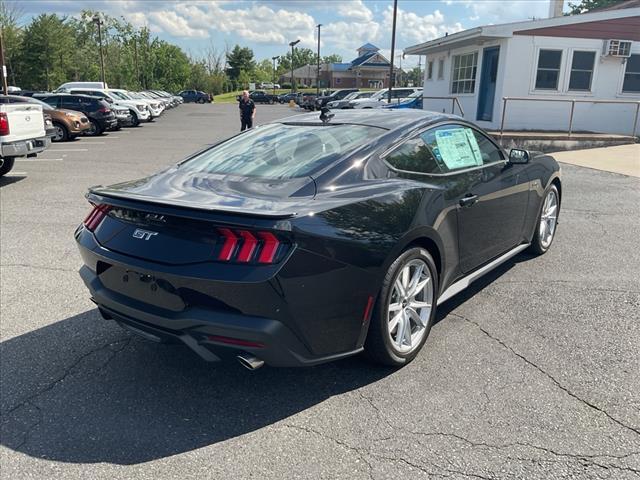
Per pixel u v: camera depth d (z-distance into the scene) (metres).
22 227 6.80
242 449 2.63
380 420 2.83
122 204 2.96
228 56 105.75
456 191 3.71
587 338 3.69
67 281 4.94
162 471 2.48
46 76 56.03
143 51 80.25
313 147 3.50
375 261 2.95
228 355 2.73
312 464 2.51
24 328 3.97
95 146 16.95
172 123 29.28
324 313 2.79
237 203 2.78
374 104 24.41
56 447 2.66
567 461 2.49
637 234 6.32
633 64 16.48
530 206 4.92
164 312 2.80
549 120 16.44
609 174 10.66
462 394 3.04
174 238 2.79
